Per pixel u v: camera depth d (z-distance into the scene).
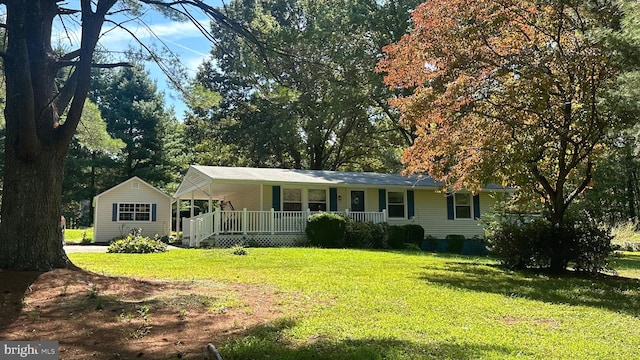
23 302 5.93
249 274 9.48
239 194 23.05
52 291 6.46
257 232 18.42
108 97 37.94
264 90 16.58
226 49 8.89
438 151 12.67
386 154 31.69
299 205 20.11
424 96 11.84
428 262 12.83
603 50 9.11
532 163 11.54
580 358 4.45
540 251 12.13
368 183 20.48
